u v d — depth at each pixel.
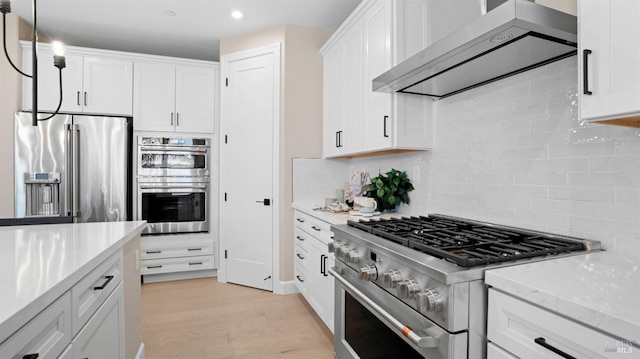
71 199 3.00
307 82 3.15
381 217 2.13
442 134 1.98
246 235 3.26
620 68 0.87
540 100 1.40
